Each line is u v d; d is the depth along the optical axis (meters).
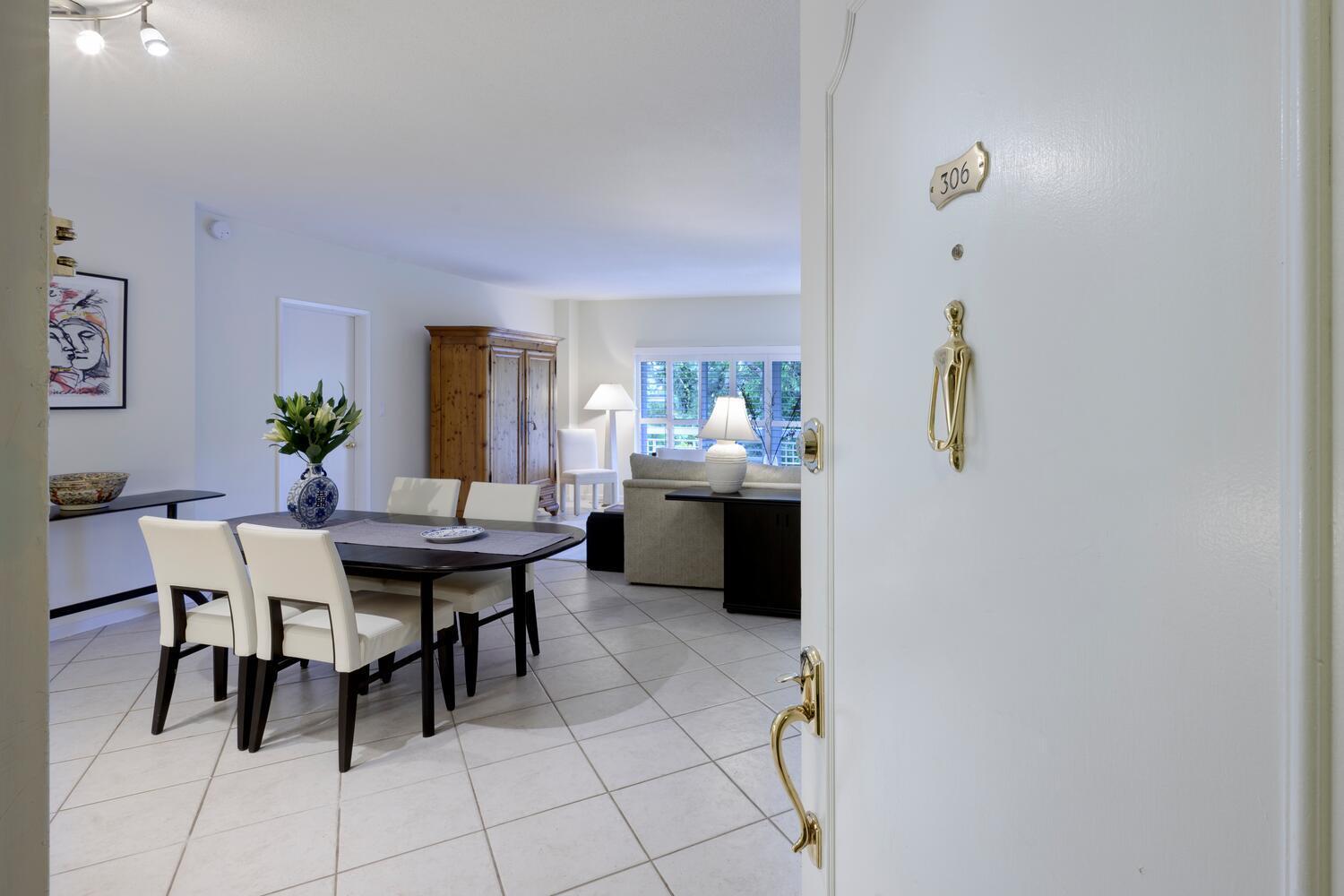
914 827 0.61
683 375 8.95
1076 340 0.40
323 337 5.82
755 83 2.83
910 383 0.60
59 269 0.44
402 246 5.84
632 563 4.93
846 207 0.74
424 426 6.83
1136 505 0.36
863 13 0.69
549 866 1.92
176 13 2.32
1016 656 0.46
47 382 0.39
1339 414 0.26
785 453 8.62
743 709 2.91
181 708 2.89
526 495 3.76
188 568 2.57
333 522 3.56
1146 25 0.35
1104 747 0.38
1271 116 0.28
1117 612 0.37
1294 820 0.28
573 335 9.09
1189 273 0.33
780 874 1.89
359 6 2.28
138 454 4.18
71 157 3.67
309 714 2.86
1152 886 0.35
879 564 0.67
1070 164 0.41
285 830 2.07
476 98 2.96
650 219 4.95
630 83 2.83
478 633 3.86
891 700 0.65
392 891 1.82
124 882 1.84
